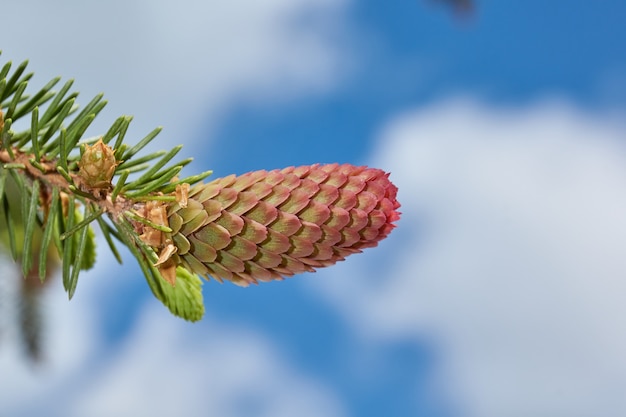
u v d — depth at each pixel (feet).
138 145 1.45
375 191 1.41
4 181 1.42
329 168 1.41
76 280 1.42
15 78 1.44
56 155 1.45
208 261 1.41
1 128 1.43
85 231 1.43
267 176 1.41
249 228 1.40
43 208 1.48
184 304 1.49
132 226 1.43
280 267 1.42
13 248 1.48
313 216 1.39
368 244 1.42
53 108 1.45
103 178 1.41
